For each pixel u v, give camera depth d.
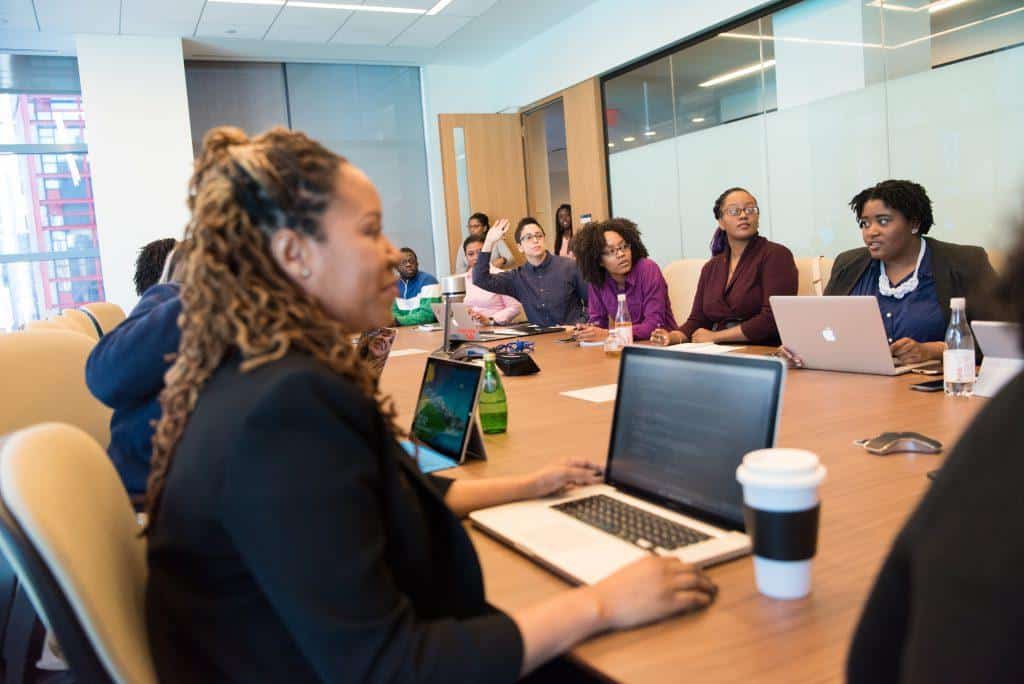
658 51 6.25
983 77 4.14
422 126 8.48
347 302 0.89
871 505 1.17
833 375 2.29
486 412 1.84
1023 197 0.48
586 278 4.04
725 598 0.90
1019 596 0.38
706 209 6.06
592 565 0.99
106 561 0.90
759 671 0.74
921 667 0.41
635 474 1.24
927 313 2.62
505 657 0.77
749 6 5.33
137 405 1.53
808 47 5.07
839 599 0.88
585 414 1.98
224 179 0.85
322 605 0.72
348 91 8.09
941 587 0.42
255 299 0.83
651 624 0.85
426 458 1.65
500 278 4.97
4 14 5.88
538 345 3.57
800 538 0.87
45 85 7.00
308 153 0.86
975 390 1.87
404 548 0.85
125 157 6.70
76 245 7.17
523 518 1.19
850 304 2.18
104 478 1.04
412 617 0.78
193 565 0.80
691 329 3.66
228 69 7.58
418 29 7.02
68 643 0.82
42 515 0.81
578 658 0.80
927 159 4.48
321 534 0.73
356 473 0.76
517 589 0.98
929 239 2.70
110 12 5.96
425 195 8.53
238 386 0.79
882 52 4.62
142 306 1.58
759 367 1.05
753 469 0.88
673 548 1.01
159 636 0.83
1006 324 0.48
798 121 5.22
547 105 7.86
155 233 6.81
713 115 5.86
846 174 4.96
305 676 0.80
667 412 1.20
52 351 2.06
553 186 8.09
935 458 1.39
